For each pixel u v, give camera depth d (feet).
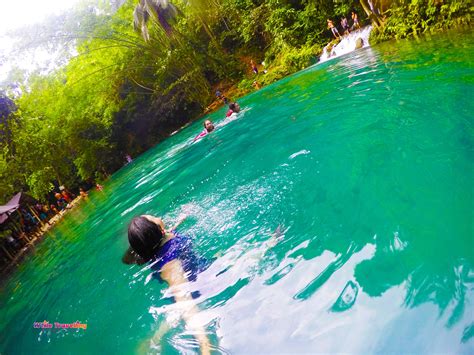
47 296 15.20
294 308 6.17
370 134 13.20
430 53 23.24
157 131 75.25
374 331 4.97
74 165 78.84
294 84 38.60
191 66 68.74
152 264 10.42
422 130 11.33
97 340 8.54
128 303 9.55
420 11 31.91
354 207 8.73
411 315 4.95
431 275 5.45
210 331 6.61
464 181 7.56
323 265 7.00
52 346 9.65
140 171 43.62
